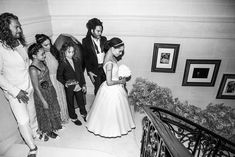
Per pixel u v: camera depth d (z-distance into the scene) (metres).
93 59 3.57
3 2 2.61
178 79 4.75
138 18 4.09
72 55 2.99
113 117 3.08
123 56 4.48
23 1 3.11
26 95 2.46
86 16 4.10
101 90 3.16
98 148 3.10
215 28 4.20
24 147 2.83
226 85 4.79
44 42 2.76
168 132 1.58
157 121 1.81
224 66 4.61
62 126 3.50
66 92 3.28
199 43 4.36
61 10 4.09
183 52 4.45
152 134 2.08
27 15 3.25
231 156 4.25
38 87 2.64
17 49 2.38
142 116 4.13
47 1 3.98
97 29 3.29
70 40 3.52
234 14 4.07
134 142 3.27
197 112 4.54
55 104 3.05
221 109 4.79
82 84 3.43
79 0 3.99
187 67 4.57
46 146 2.83
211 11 4.07
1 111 2.66
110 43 2.83
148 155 2.28
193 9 4.05
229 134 4.48
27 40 3.24
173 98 4.98
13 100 2.41
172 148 1.34
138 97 4.24
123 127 3.21
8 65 2.24
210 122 4.48
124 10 4.06
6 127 2.77
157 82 4.79
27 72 2.48
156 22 4.14
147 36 4.27
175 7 4.03
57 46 3.47
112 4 4.01
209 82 4.74
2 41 2.15
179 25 4.16
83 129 3.50
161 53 4.41
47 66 2.91
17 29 2.19
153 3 3.99
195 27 4.19
